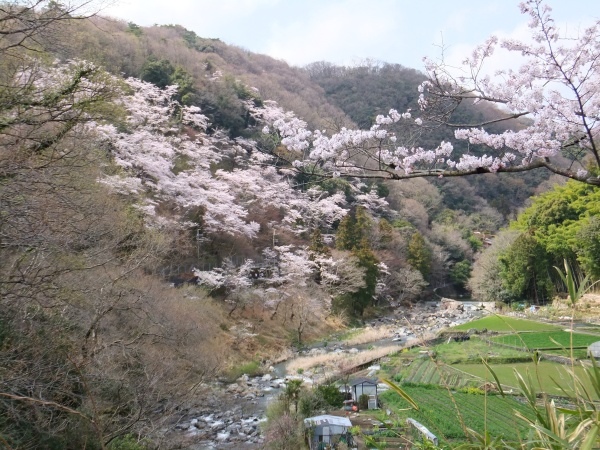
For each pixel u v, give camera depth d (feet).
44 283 23.82
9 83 22.90
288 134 21.94
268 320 90.74
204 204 84.53
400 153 18.89
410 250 133.80
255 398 56.24
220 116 127.54
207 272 80.89
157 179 81.76
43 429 22.02
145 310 36.76
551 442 7.53
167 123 104.32
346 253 109.81
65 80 26.94
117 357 30.99
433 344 82.07
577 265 106.73
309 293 99.45
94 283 31.35
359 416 47.06
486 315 109.70
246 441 42.63
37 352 22.52
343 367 67.15
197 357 46.39
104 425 24.22
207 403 49.03
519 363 63.21
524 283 116.67
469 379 58.23
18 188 20.31
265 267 95.86
